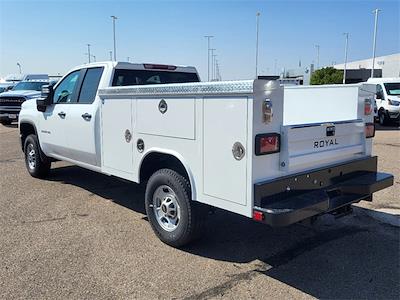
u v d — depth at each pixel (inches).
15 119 752.3
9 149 472.4
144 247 182.4
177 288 146.8
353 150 180.2
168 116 172.1
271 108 141.5
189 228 171.8
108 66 231.9
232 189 147.6
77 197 261.7
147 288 146.9
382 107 749.3
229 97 144.3
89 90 239.6
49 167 311.3
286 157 146.6
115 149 210.7
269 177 145.6
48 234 198.2
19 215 226.7
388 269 161.0
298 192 153.9
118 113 204.4
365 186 170.1
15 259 170.6
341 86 189.8
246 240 190.7
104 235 196.7
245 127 140.0
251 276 155.6
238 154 143.6
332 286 148.1
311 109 203.3
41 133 290.5
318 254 175.0
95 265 164.7
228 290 145.3
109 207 240.8
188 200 170.1
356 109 183.8
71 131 248.8
